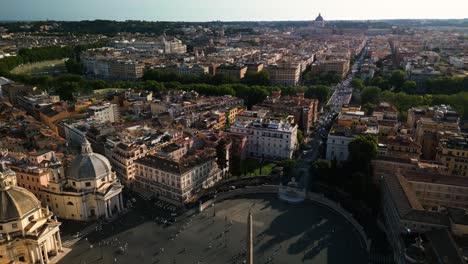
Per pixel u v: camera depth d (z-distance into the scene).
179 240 178.25
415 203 169.50
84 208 193.38
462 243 144.38
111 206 199.38
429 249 144.12
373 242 175.62
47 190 196.50
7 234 154.88
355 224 188.88
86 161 194.00
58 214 198.25
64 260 164.25
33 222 162.62
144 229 187.38
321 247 172.88
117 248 172.50
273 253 168.62
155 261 163.50
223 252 169.25
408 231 156.75
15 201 157.75
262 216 199.12
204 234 183.00
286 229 187.12
